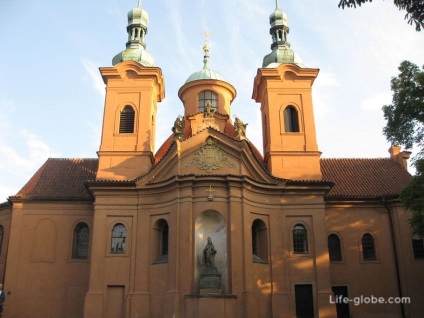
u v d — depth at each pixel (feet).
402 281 112.27
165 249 102.47
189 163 102.42
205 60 146.10
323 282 101.19
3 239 121.29
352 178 128.36
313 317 99.40
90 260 103.14
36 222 117.80
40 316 110.32
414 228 86.74
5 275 112.88
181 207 97.96
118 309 98.58
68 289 112.27
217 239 98.53
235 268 93.61
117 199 105.50
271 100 118.01
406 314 109.91
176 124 107.24
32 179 128.16
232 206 97.40
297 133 115.03
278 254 102.47
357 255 114.83
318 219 105.91
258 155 125.90
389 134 89.51
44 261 114.52
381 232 116.98
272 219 104.99
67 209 118.73
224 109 134.51
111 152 111.45
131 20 131.34
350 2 44.70
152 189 104.27
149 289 98.32
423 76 83.46
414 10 46.11
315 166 111.96
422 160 83.87
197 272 95.40
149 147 112.06
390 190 121.60
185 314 90.12
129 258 101.24
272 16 134.10
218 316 87.71
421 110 84.33
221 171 101.65
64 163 135.74
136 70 117.60
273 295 98.89
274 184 105.81
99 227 103.45
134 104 116.26
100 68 117.08
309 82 119.75
